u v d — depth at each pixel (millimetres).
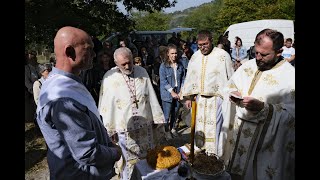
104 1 10312
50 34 8008
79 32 1727
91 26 9164
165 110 5012
